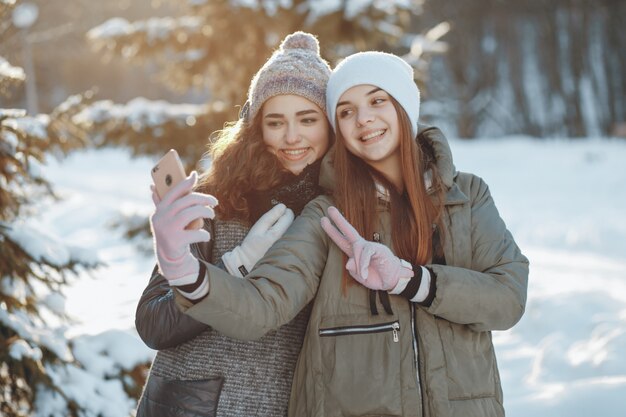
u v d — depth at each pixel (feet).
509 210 55.21
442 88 128.47
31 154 11.18
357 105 7.18
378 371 6.70
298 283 6.73
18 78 11.97
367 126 7.13
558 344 16.29
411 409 6.65
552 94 134.10
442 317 6.83
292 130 7.91
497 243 7.23
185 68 26.50
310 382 6.84
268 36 25.21
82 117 23.77
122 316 15.05
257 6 24.57
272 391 7.39
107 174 82.38
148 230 28.55
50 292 11.93
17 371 10.68
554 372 15.21
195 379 7.38
